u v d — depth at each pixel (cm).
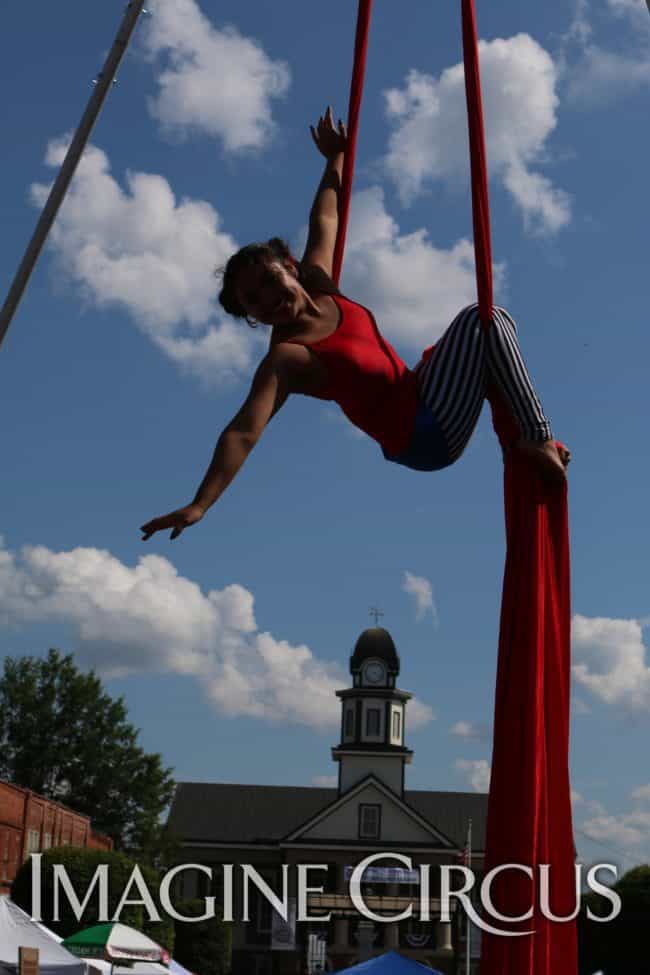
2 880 4478
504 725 534
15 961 1816
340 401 525
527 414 545
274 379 498
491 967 517
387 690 7544
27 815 4794
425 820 6912
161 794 7244
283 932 6103
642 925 4294
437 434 530
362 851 6894
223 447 477
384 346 527
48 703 7206
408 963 2239
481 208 547
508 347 539
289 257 534
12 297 817
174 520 454
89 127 788
